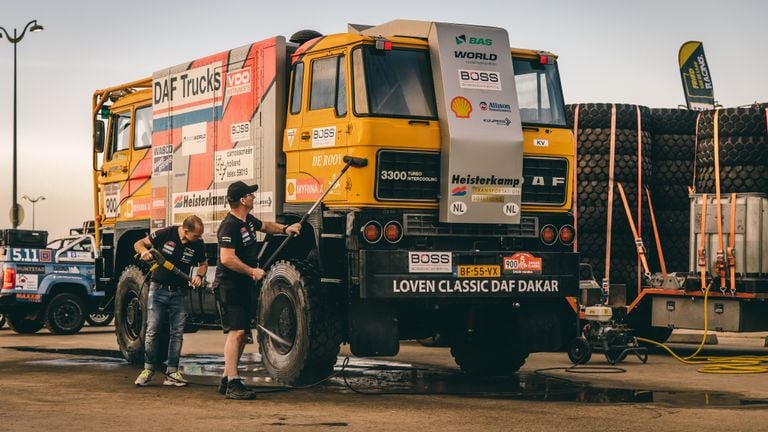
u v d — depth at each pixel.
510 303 10.82
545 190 10.88
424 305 10.33
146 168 13.99
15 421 8.05
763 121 13.75
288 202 11.06
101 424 7.89
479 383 10.88
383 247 10.05
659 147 15.54
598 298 14.20
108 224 15.00
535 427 7.71
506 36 10.62
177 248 10.55
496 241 10.67
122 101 14.76
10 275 19.78
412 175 10.15
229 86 12.05
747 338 18.69
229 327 9.40
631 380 11.16
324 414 8.41
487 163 10.24
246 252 9.55
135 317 13.31
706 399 9.45
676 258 15.45
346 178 10.16
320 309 10.15
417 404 9.05
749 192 13.77
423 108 10.28
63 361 13.56
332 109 10.48
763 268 13.70
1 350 15.52
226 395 9.42
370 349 10.05
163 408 8.78
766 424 7.84
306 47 10.98
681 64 16.28
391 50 10.28
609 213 14.88
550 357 14.23
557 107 11.11
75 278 20.36
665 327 14.69
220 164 12.20
